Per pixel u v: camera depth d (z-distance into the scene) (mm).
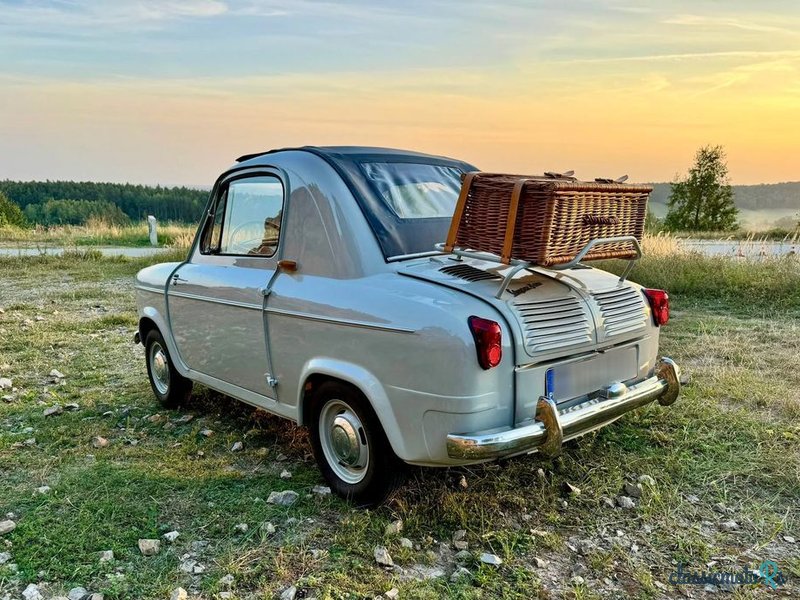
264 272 3826
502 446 2746
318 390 3449
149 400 5363
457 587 2740
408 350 2906
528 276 3264
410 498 3416
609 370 3389
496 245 2980
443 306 2873
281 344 3635
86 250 16797
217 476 3836
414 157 4047
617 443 4188
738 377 5418
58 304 10047
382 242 3322
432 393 2840
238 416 4898
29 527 3230
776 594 2697
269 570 2865
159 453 4207
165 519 3338
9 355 6832
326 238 3436
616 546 3037
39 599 2680
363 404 3201
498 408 2848
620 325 3414
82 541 3109
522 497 3486
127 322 8508
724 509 3387
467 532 3154
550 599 2658
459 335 2758
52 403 5270
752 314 8383
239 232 4164
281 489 3658
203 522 3293
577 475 3758
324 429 3549
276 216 3799
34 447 4336
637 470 3824
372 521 3217
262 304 3717
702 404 4832
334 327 3252
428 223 3582
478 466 3814
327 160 3633
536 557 2955
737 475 3752
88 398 5402
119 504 3480
